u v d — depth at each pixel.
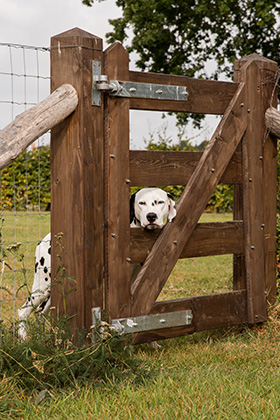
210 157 4.27
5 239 9.89
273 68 4.75
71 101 3.42
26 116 3.24
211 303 4.32
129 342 3.68
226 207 16.28
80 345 3.38
